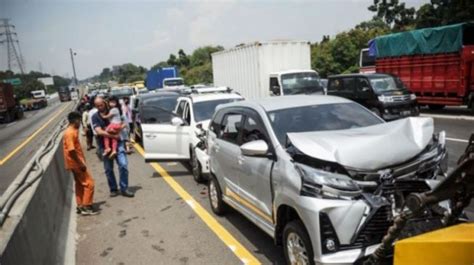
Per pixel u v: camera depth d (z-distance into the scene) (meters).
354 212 3.38
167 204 7.25
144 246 5.45
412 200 2.89
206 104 9.48
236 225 5.95
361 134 3.91
